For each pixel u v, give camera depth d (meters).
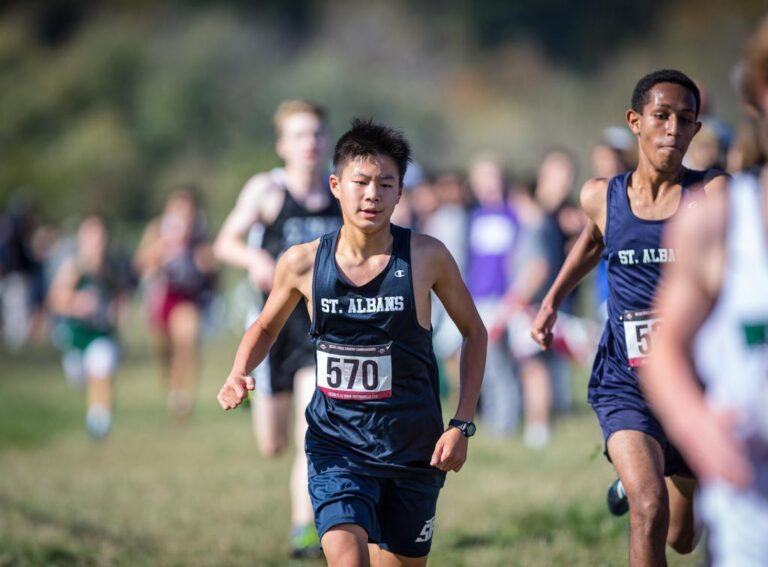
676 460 15.95
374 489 15.12
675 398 9.77
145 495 29.58
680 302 10.09
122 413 49.19
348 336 15.12
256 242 24.31
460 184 40.88
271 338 15.76
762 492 9.97
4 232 85.88
